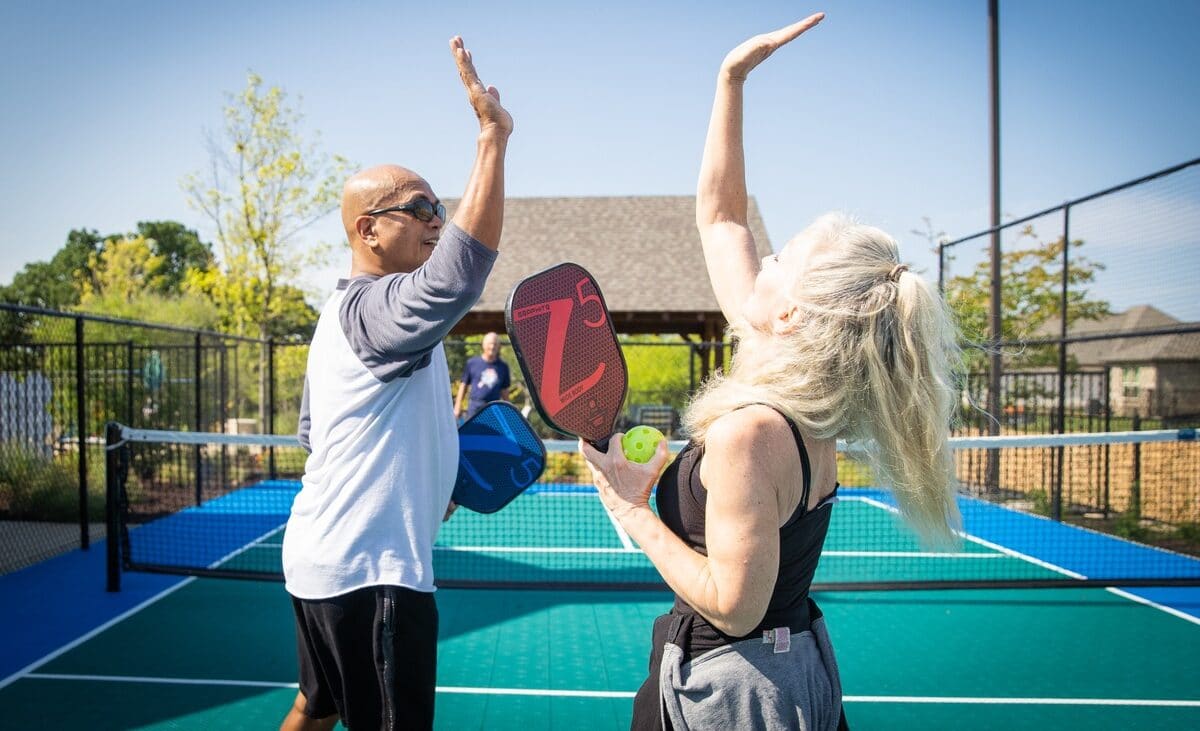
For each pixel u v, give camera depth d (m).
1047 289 12.93
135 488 10.76
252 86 17.58
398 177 2.49
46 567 7.24
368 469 2.27
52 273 63.50
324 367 2.38
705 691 1.65
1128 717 4.27
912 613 6.14
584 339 1.77
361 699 2.30
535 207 21.94
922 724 4.20
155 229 65.94
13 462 9.18
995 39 11.80
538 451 2.65
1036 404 10.82
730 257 2.13
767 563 1.50
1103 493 10.74
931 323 1.64
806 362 1.60
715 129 2.26
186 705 4.32
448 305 2.05
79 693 4.47
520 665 5.01
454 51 2.15
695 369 16.89
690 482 1.71
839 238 1.70
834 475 1.74
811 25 2.14
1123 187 7.62
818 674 1.71
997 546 8.54
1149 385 13.00
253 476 12.98
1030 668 4.99
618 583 6.43
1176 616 6.05
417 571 2.28
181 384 12.35
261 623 5.73
